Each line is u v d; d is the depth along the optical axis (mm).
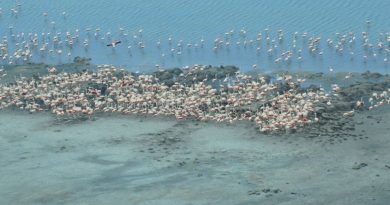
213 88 91000
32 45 115812
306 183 62250
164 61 106562
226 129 76250
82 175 66125
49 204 60594
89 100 86750
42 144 74438
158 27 124562
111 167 67688
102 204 60094
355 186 61125
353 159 66812
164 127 77812
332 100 82750
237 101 82062
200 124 78125
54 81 93812
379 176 62750
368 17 122250
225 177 64125
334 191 60406
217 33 119250
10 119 82688
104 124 79562
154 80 93000
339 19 122375
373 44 107688
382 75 93125
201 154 69875
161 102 83688
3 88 91000
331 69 95625
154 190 62219
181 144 72750
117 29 125312
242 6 134125
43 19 134125
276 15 127062
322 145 70375
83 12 137125
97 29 121062
